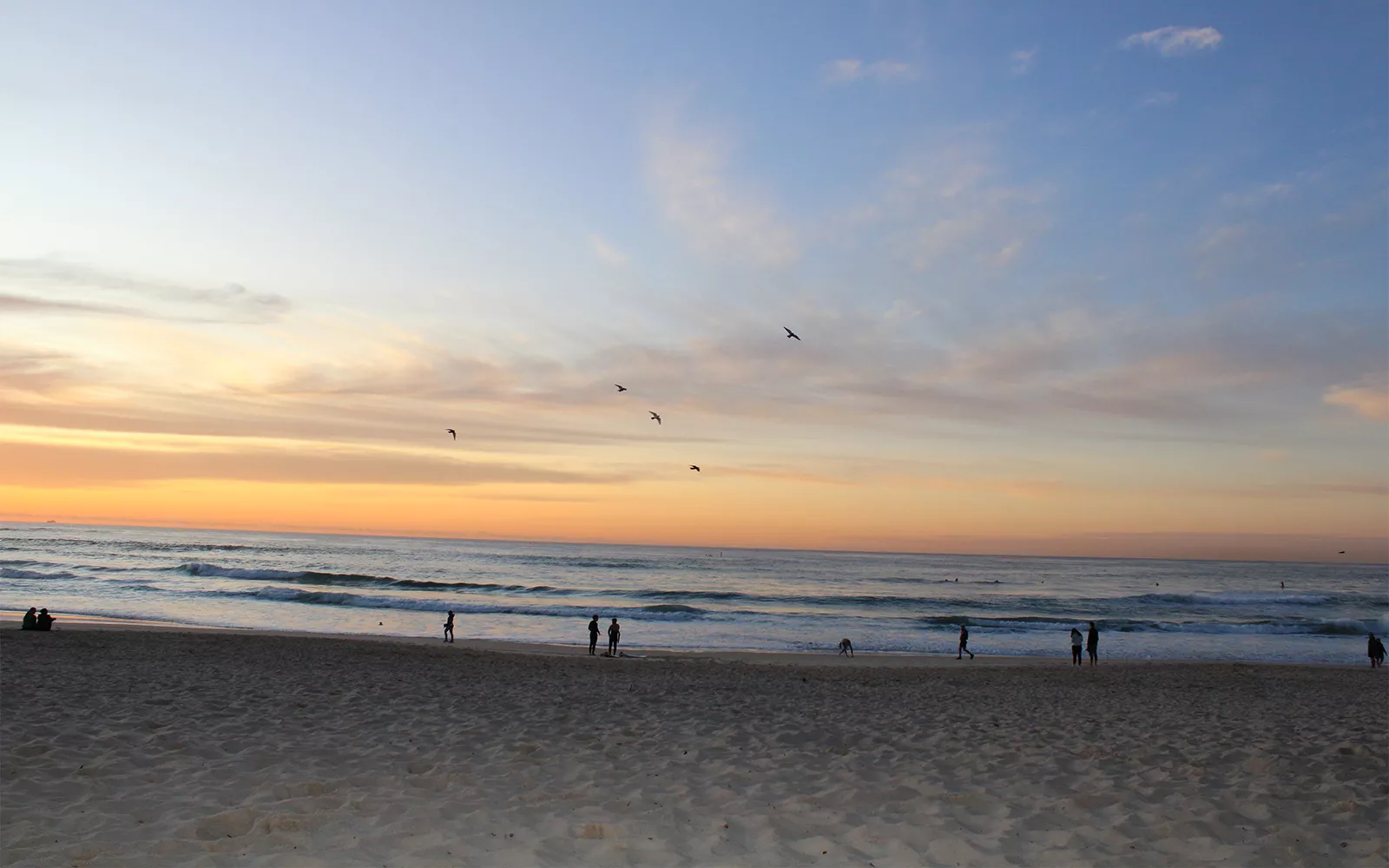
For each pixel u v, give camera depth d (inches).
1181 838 218.5
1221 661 1279.5
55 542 4822.8
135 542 5137.8
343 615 1658.5
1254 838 218.7
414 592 2346.2
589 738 353.1
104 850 191.6
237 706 404.5
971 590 3176.7
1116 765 310.7
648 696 515.5
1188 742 361.4
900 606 2364.7
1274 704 563.8
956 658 1216.8
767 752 330.3
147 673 540.4
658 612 1891.0
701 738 359.3
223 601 1849.2
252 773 270.8
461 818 224.8
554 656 916.6
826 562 5944.9
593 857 197.3
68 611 1565.0
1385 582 4525.1
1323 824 231.1
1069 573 5167.3
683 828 222.1
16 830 205.2
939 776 288.4
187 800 237.1
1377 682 812.6
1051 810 245.1
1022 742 360.2
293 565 3358.8
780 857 200.8
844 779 283.4
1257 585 4028.1
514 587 2477.9
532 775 281.3
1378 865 199.3
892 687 671.1
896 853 205.0
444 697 470.6
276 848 196.2
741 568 4357.8
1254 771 300.2
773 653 1222.9
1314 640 1635.1
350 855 192.4
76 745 301.9
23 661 592.7
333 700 439.5
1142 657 1369.3
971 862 199.8
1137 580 4426.7
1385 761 314.5
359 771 280.4
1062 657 1310.3
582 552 7298.2
